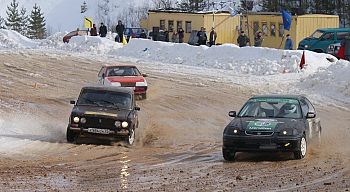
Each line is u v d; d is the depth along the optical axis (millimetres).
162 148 34719
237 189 22844
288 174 26031
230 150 29641
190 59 75125
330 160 29578
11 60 76625
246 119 30953
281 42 92375
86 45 90812
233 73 66312
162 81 62031
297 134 29641
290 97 33031
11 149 32094
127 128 35188
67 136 35281
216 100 52750
